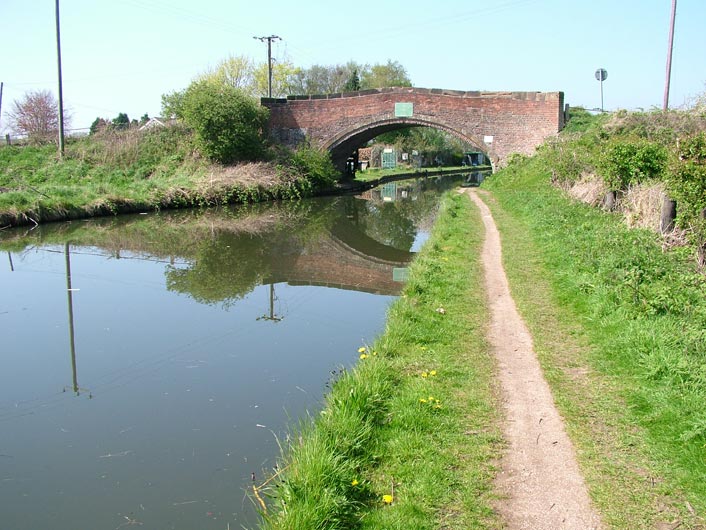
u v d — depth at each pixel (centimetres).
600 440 484
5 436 607
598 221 1350
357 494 423
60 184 2675
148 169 3008
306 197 3334
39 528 455
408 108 3319
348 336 916
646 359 595
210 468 533
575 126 3089
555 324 778
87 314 1052
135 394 704
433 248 1335
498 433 500
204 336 924
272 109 3481
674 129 1973
